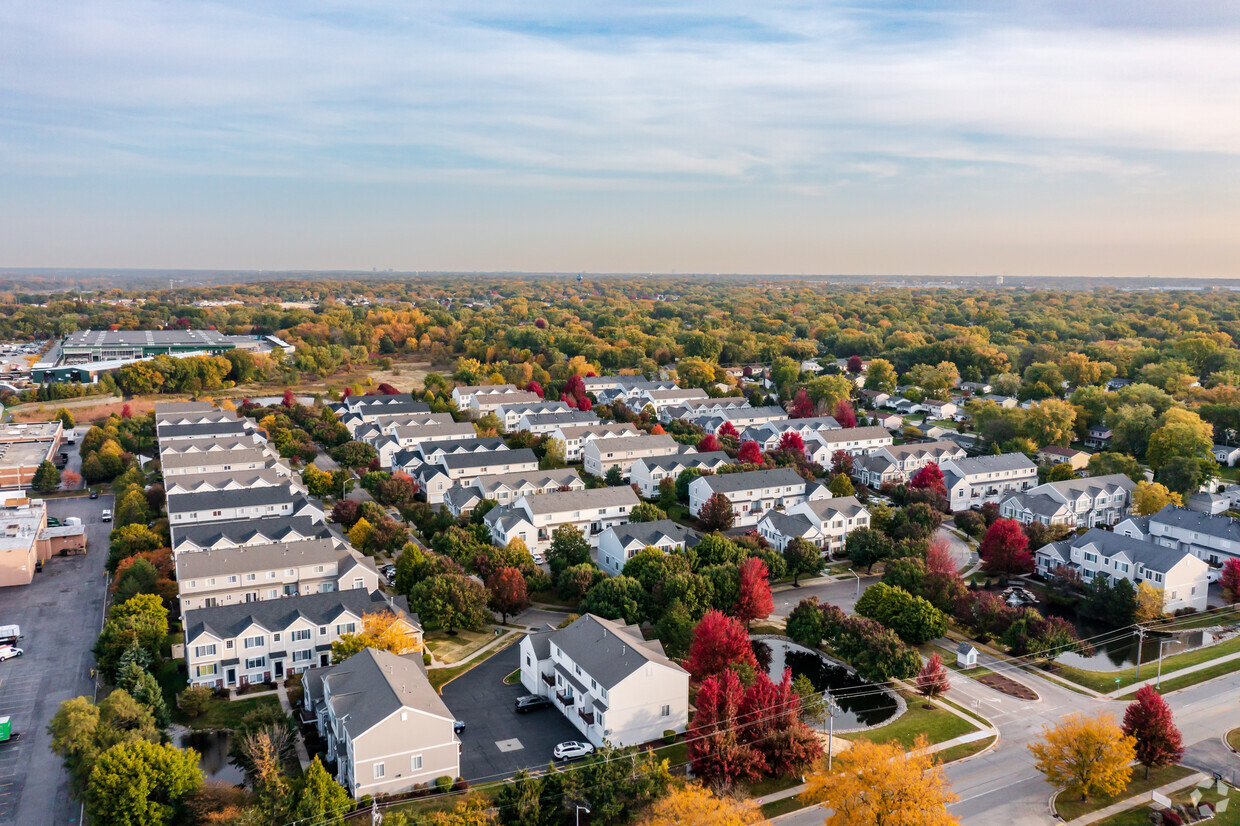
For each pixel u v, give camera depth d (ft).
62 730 241.76
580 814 223.71
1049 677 321.11
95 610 376.27
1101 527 513.86
